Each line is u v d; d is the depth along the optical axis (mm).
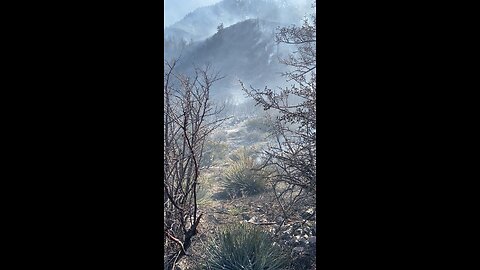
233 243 3760
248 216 4719
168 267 3551
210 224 4453
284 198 5223
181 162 4070
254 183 5707
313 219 4441
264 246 3773
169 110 4070
